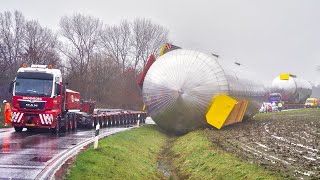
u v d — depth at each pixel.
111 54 81.62
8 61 57.03
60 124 24.62
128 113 40.62
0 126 27.59
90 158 14.05
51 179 10.62
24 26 69.94
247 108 36.25
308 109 75.69
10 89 23.17
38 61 55.00
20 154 14.61
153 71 29.08
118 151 17.09
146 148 21.69
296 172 13.20
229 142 21.58
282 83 75.94
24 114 22.92
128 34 85.75
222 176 13.30
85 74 68.25
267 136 25.50
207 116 27.84
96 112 33.59
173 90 27.78
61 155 14.70
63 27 78.56
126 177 13.14
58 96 24.08
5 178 10.57
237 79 31.02
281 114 59.84
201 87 27.67
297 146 20.69
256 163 14.75
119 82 70.94
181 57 28.58
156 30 86.56
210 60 28.47
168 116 28.70
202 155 17.36
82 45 79.00
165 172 16.81
